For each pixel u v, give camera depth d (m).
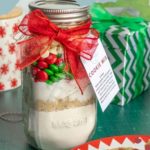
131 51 0.72
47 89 0.57
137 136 0.60
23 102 0.62
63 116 0.58
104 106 0.59
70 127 0.58
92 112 0.61
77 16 0.55
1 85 0.80
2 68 0.78
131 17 0.78
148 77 0.80
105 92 0.59
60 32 0.55
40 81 0.57
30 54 0.56
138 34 0.72
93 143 0.58
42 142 0.59
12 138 0.64
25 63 0.57
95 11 0.77
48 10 0.54
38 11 0.55
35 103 0.58
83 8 0.56
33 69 0.57
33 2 0.60
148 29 0.75
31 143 0.61
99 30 0.71
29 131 0.60
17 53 0.74
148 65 0.78
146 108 0.74
